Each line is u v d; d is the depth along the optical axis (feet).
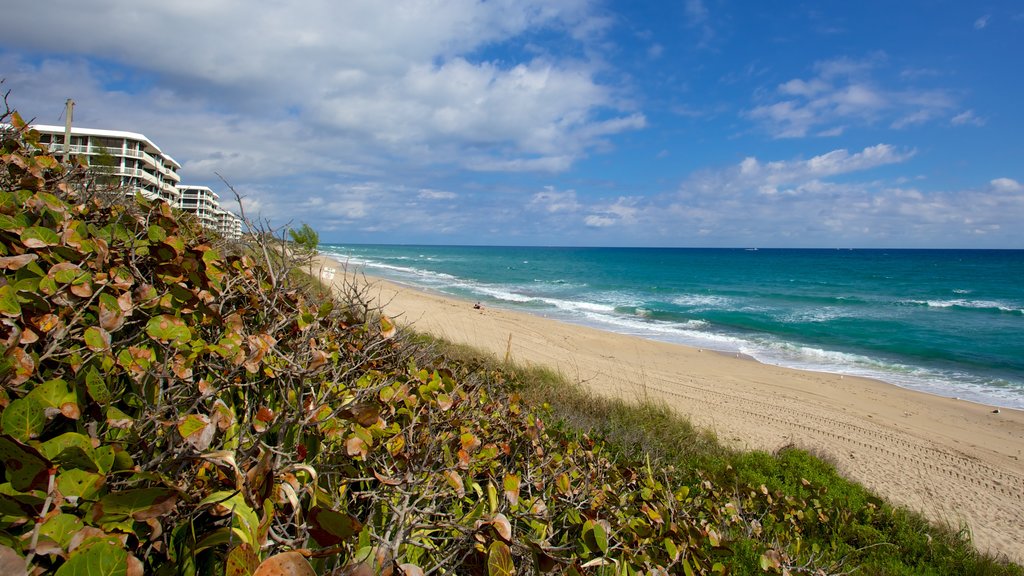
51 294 4.50
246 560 3.01
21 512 2.90
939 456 36.94
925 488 31.14
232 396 5.50
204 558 3.98
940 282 213.25
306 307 6.77
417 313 69.87
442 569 5.38
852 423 43.14
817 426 41.63
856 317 114.11
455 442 6.93
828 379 59.41
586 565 5.72
